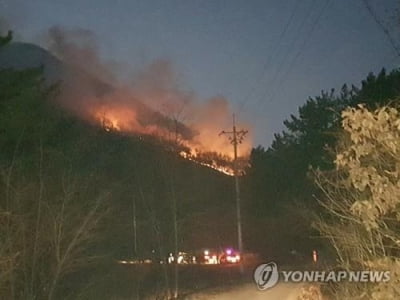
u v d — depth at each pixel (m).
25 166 21.55
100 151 33.28
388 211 10.15
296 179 48.84
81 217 21.64
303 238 36.66
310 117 50.25
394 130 9.55
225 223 58.50
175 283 36.06
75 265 21.89
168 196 38.12
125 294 30.30
